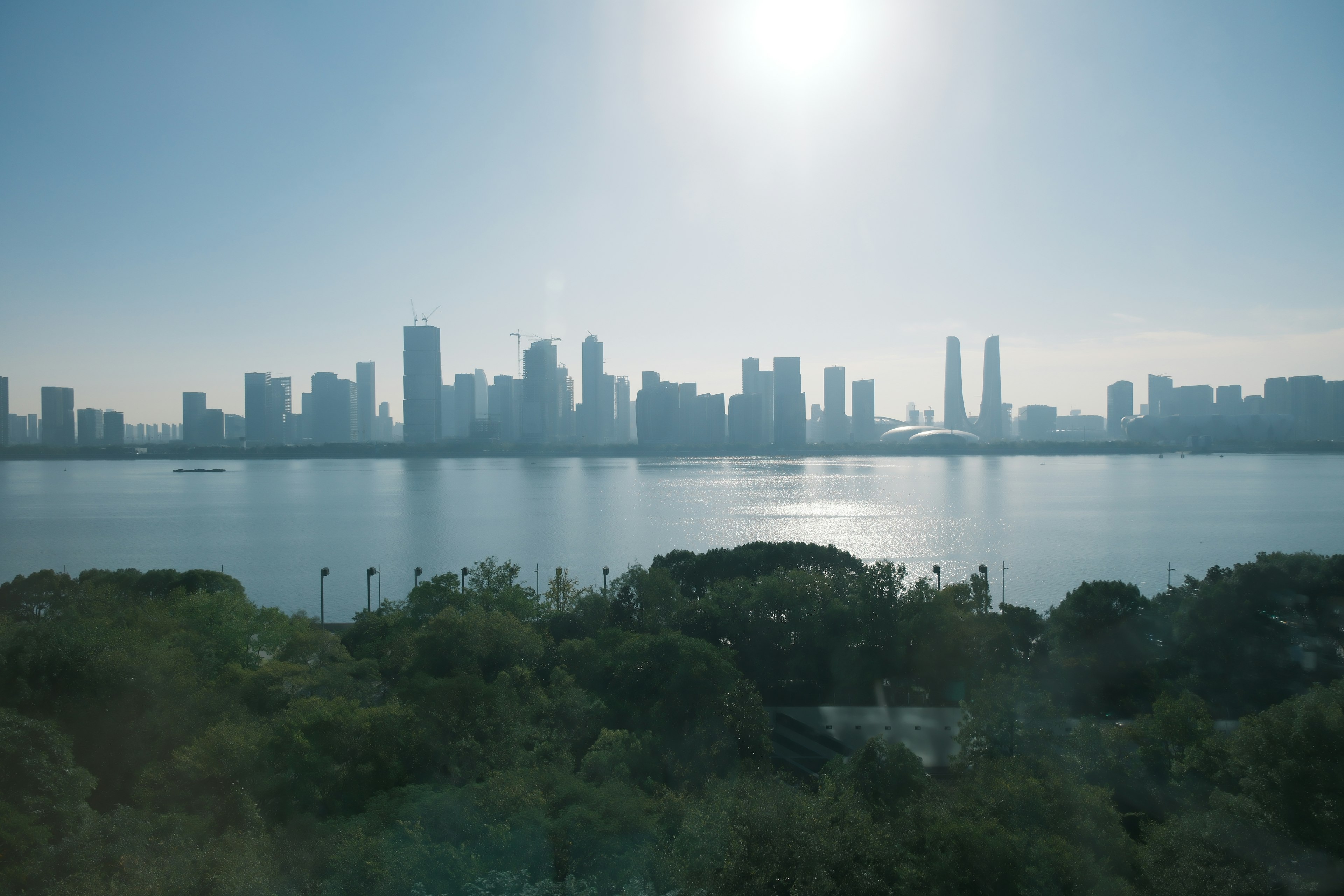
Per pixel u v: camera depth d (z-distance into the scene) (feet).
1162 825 116.88
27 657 140.77
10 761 102.32
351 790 131.23
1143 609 219.82
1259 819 101.04
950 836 94.68
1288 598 196.95
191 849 100.99
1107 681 208.13
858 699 215.10
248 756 127.85
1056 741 130.62
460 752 143.54
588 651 201.26
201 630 212.43
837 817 101.71
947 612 218.59
